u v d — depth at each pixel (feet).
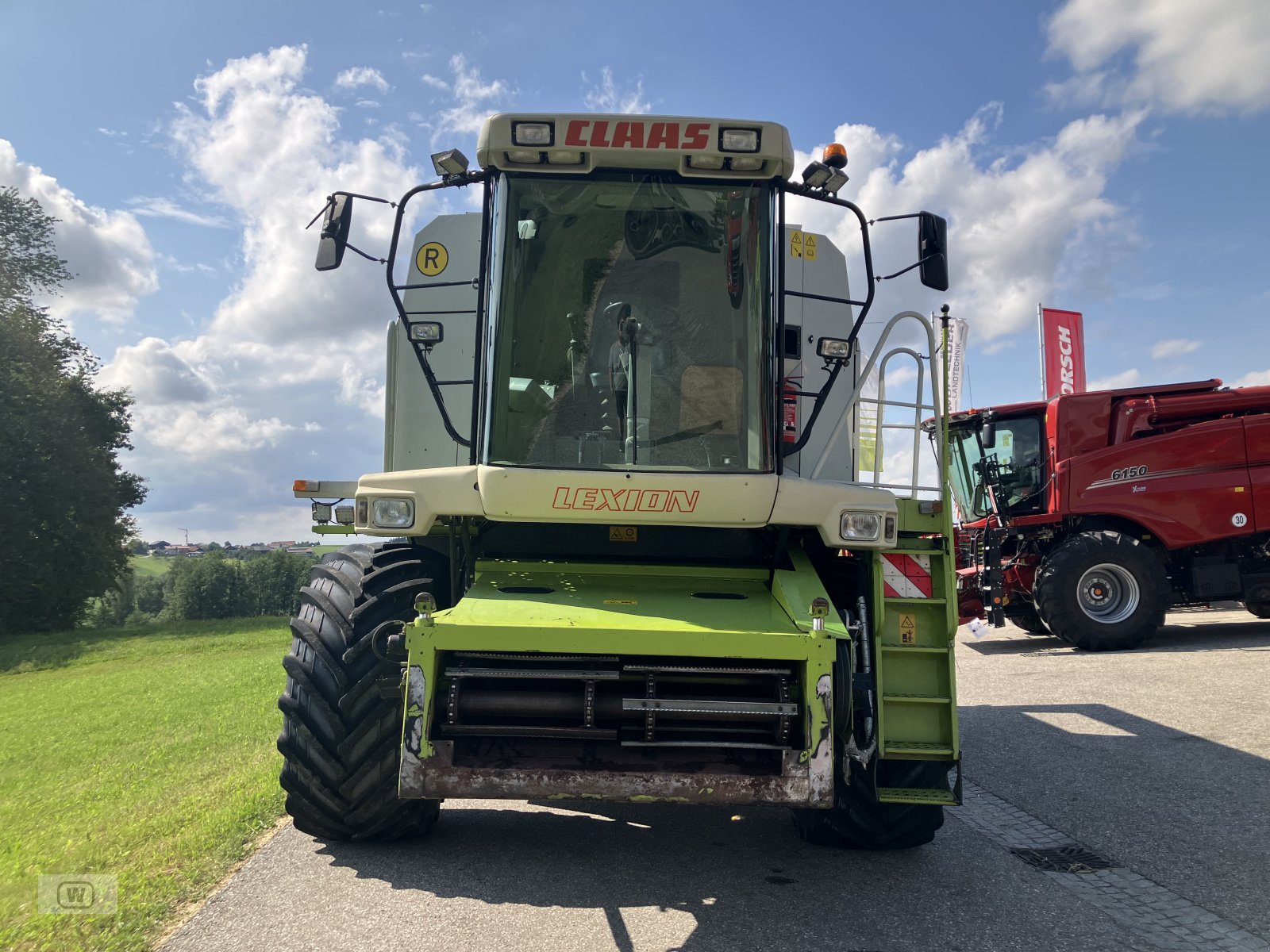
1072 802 16.70
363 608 13.43
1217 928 11.20
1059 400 39.93
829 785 11.06
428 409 15.80
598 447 13.25
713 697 11.66
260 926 11.17
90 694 43.39
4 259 122.62
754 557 13.96
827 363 14.42
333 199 13.88
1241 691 25.84
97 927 11.16
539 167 13.52
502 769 11.13
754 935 11.00
